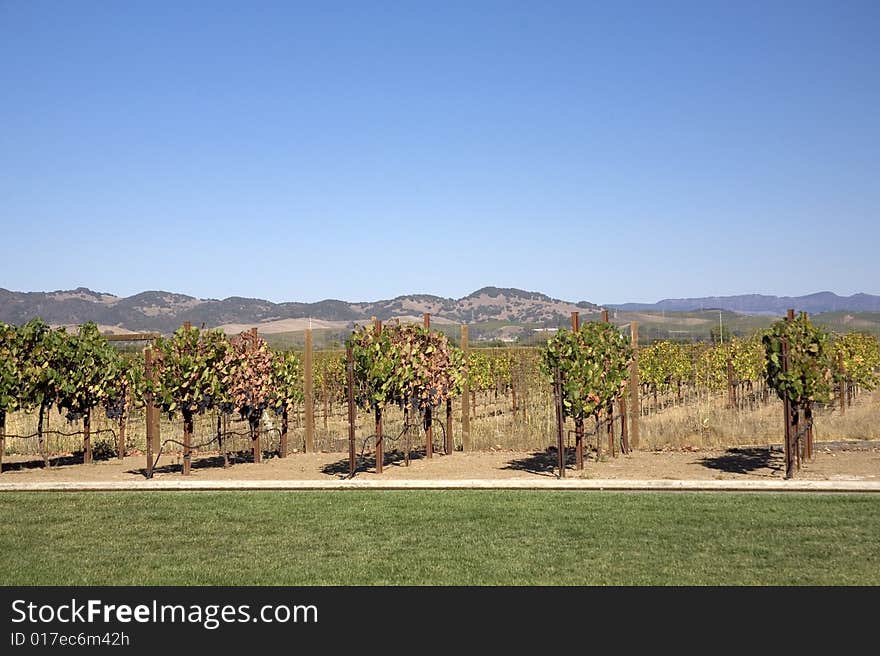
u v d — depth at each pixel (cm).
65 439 1561
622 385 1243
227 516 870
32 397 1291
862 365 2138
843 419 1543
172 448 1519
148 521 853
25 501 970
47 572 675
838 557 660
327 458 1360
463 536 760
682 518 805
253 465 1292
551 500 912
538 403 1841
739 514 815
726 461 1188
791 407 1083
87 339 1384
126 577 660
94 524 843
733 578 616
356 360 1166
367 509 890
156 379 1177
